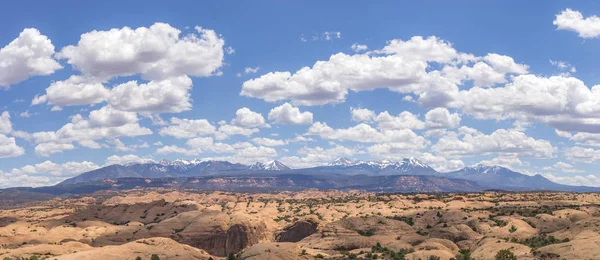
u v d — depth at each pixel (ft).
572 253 538.47
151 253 644.27
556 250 558.97
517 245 634.43
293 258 643.86
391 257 643.45
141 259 623.77
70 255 609.83
